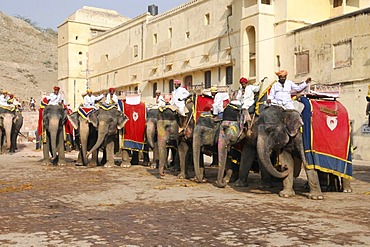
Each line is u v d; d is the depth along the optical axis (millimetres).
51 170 15617
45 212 8242
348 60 25156
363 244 5977
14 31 110000
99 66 55938
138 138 16938
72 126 17938
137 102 17453
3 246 5984
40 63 98000
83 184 11992
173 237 6402
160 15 44500
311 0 31469
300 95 10320
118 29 51906
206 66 37094
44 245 6035
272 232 6625
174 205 8836
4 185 11875
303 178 13531
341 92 25344
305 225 7043
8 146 23656
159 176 13781
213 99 12727
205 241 6184
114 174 14352
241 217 7664
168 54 43031
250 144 11156
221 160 11156
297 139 9727
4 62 88500
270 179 11289
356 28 24547
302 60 28500
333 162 9906
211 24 37500
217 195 10062
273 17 31031
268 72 30719
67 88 57000
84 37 57875
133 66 48812
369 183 12633
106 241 6223
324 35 26719
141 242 6160
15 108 25047
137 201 9336
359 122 24172
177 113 12812
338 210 8281
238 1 34062
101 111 16094
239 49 33906
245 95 11055
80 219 7621
